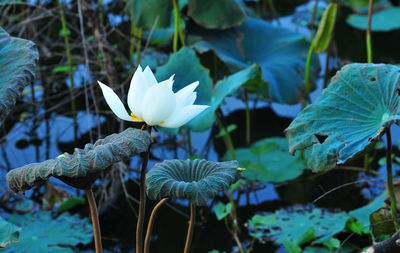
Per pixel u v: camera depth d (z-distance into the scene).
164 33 6.16
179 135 5.43
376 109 3.54
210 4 5.15
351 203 4.23
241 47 5.26
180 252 3.95
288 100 4.86
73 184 3.17
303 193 4.43
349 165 4.85
